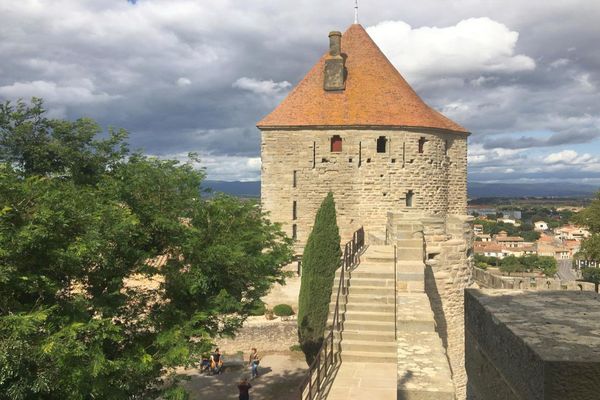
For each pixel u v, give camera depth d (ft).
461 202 121.80
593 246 115.96
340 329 42.37
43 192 36.73
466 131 120.37
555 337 9.08
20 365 29.50
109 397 35.22
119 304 41.45
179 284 45.21
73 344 32.17
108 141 61.00
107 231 37.45
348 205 110.11
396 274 47.01
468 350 13.53
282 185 111.75
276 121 111.34
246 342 102.63
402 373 24.18
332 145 111.04
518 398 9.25
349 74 116.57
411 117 110.63
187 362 39.86
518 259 374.22
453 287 55.01
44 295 36.32
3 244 30.99
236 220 51.57
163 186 48.16
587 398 7.74
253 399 78.95
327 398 32.48
